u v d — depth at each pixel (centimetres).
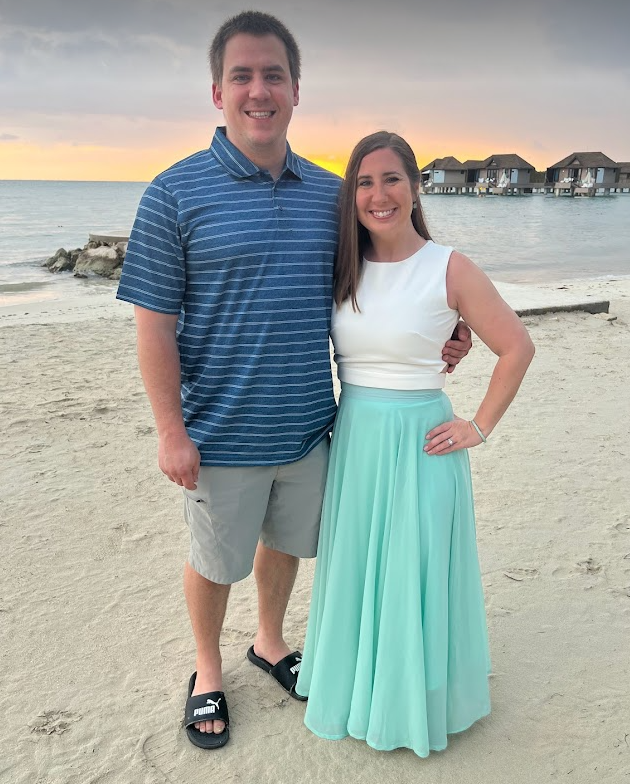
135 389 650
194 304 218
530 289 1208
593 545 371
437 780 222
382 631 221
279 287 214
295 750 235
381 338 217
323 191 228
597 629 301
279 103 206
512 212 6075
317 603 244
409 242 221
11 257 2362
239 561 243
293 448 233
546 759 230
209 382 221
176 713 252
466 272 213
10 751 232
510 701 259
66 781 220
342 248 221
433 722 226
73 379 681
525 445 516
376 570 222
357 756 232
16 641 290
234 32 205
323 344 229
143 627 302
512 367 214
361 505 224
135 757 231
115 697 259
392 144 209
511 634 298
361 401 225
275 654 278
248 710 255
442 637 221
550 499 427
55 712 251
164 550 367
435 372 224
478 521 399
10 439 519
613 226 4291
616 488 441
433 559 216
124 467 472
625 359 772
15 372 705
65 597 323
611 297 1249
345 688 233
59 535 379
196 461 220
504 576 342
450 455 224
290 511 249
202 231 208
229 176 211
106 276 1839
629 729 243
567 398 632
